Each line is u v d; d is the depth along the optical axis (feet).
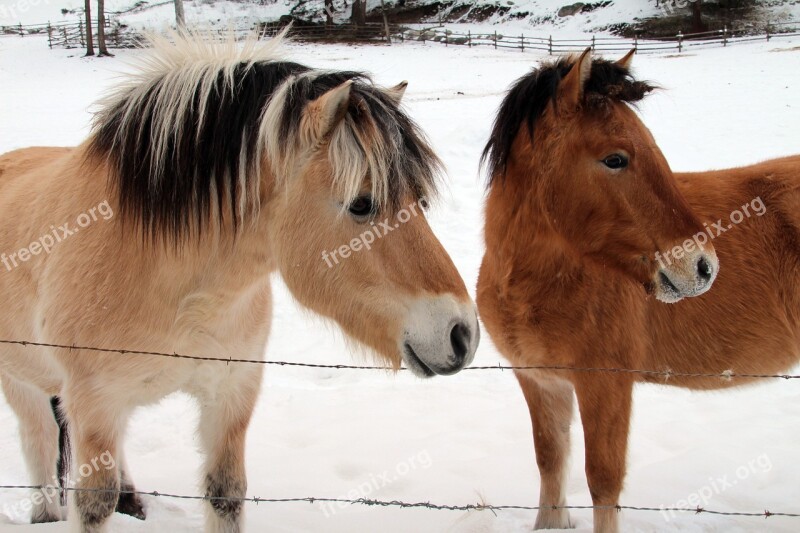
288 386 18.67
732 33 107.04
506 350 11.92
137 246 8.80
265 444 15.57
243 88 8.30
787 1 114.21
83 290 9.07
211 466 10.32
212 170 8.29
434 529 12.32
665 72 74.90
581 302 10.78
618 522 11.12
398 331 7.93
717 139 42.55
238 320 9.60
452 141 41.60
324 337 21.38
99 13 100.42
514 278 11.23
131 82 9.16
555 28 121.29
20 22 125.29
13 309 10.70
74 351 9.15
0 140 48.21
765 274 11.55
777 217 11.66
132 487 12.77
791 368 12.05
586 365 10.94
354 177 7.43
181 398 17.58
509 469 14.38
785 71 68.54
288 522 12.48
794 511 12.36
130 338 9.03
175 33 9.29
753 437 15.05
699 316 11.54
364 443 15.56
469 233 29.60
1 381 12.26
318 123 7.57
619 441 10.84
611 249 10.32
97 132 9.47
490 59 97.86
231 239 8.59
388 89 8.48
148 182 8.51
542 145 10.59
